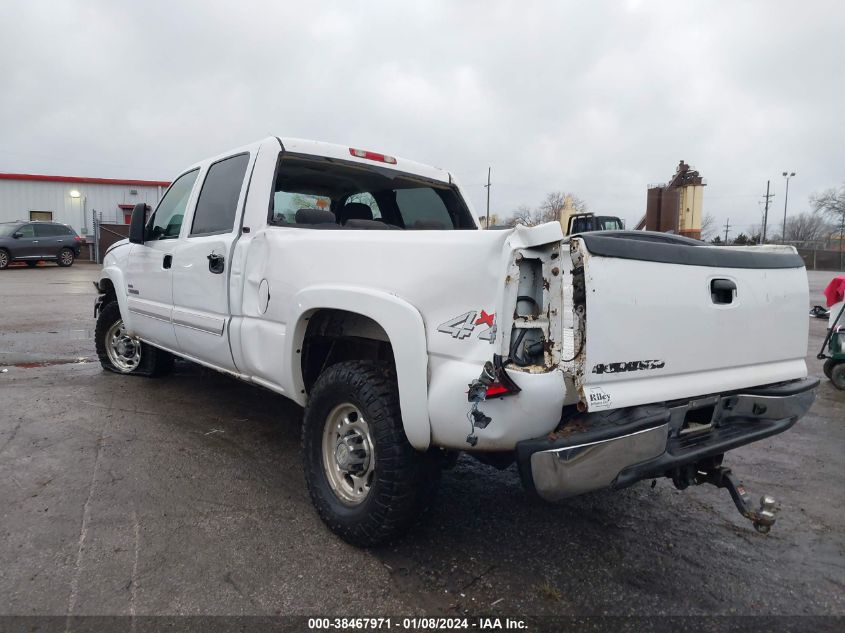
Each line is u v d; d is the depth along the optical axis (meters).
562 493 2.15
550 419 2.15
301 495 3.40
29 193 30.56
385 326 2.51
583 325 2.11
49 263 27.08
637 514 3.33
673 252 2.42
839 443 4.65
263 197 3.58
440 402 2.29
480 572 2.68
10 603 2.34
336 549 2.82
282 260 3.22
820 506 3.50
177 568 2.62
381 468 2.59
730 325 2.67
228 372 3.89
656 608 2.46
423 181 4.58
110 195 32.41
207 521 3.05
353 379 2.72
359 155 4.07
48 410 4.79
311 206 4.53
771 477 3.94
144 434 4.29
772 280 2.88
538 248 2.14
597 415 2.28
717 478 2.78
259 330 3.39
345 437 2.86
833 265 42.56
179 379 5.92
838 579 2.72
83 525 2.96
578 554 2.87
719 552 2.94
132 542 2.82
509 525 3.14
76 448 3.97
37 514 3.05
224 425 4.56
